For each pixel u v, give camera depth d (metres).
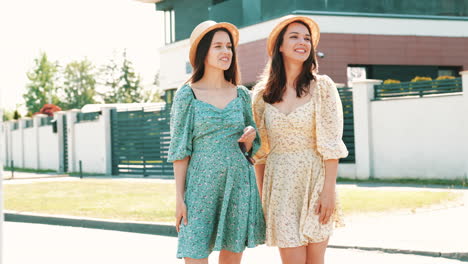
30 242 8.70
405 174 16.50
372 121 17.09
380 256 6.78
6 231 9.94
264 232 4.05
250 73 23.02
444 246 6.85
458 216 9.00
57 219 10.74
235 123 3.90
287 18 3.98
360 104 17.19
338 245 7.34
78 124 28.69
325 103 3.97
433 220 8.72
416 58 22.69
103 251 7.79
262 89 4.12
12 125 41.03
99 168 26.59
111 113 25.61
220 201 3.90
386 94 16.97
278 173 3.97
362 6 22.25
